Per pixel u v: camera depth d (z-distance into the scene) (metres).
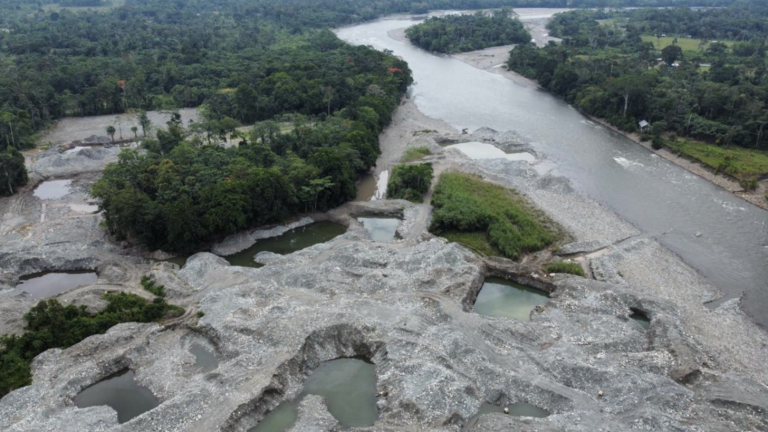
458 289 78.81
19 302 77.81
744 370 65.38
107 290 81.25
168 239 91.06
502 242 94.31
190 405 57.88
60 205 111.12
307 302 76.19
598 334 71.06
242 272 84.25
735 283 85.38
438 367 61.94
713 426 53.62
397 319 72.06
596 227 102.94
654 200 115.38
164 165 106.25
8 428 55.38
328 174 110.00
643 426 54.06
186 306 76.75
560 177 122.19
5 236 96.56
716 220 106.31
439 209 104.81
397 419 56.56
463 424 56.88
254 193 99.75
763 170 122.38
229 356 66.81
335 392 63.12
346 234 97.88
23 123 142.12
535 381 61.59
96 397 62.28
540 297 83.06
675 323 72.75
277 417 59.31
